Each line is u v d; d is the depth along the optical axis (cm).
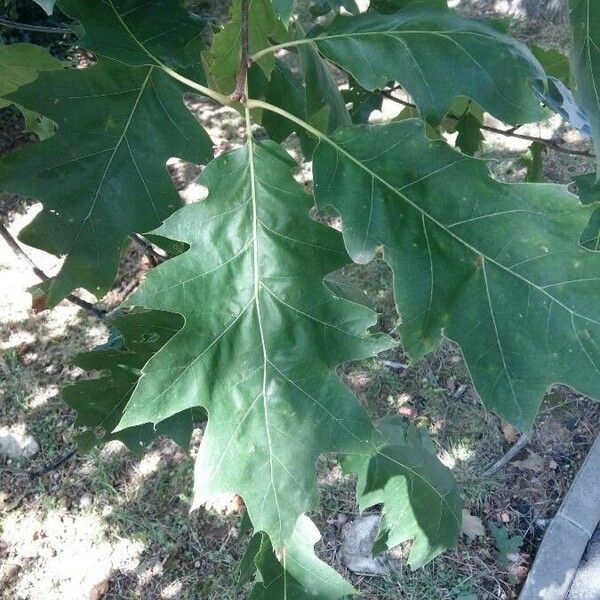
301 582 36
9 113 121
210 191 28
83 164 30
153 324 36
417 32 30
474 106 44
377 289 99
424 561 47
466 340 27
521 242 26
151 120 31
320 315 28
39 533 81
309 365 28
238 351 28
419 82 29
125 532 80
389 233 27
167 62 31
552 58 39
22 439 88
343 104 40
